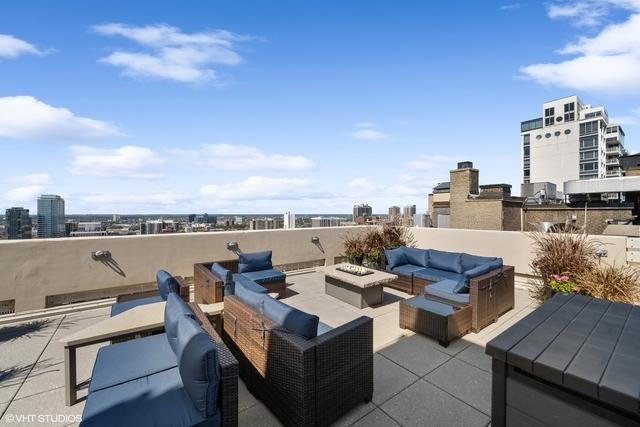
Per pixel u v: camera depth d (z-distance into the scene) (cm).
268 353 228
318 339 210
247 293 288
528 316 194
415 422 220
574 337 161
